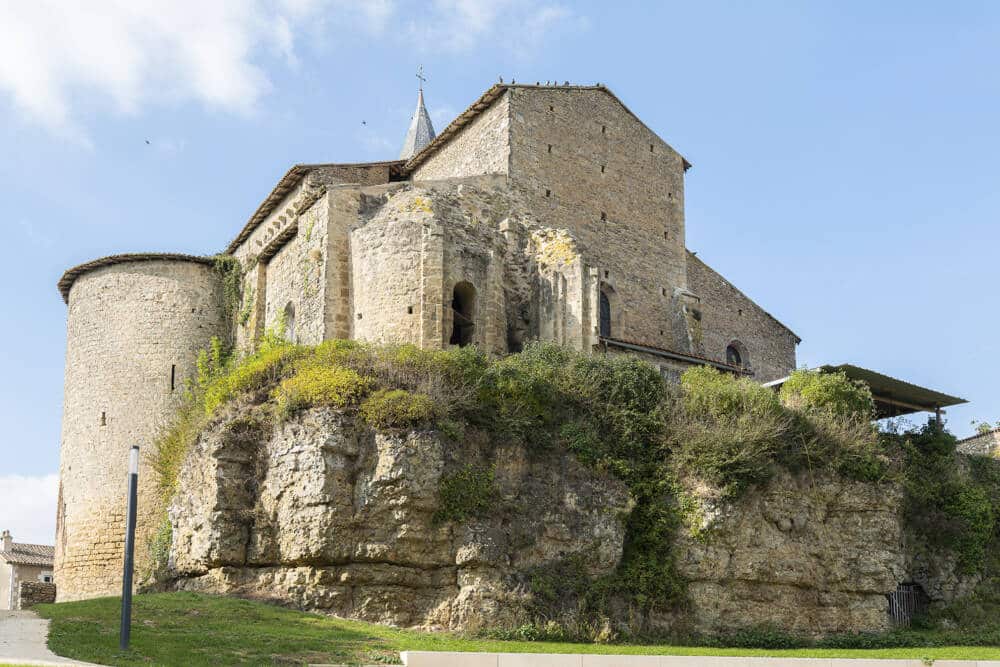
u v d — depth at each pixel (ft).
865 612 99.45
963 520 113.29
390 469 85.56
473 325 110.22
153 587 103.40
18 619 72.43
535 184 130.11
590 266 117.19
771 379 160.76
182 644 64.54
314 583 84.28
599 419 98.17
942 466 116.16
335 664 62.54
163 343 132.87
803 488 100.12
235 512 90.07
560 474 93.15
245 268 136.36
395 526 85.30
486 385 93.91
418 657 63.67
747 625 93.20
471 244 114.83
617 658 66.95
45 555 184.44
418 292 104.94
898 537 103.14
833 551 99.40
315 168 132.67
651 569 91.30
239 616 75.92
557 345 105.19
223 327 136.77
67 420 134.82
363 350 95.76
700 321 142.20
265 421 92.94
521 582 86.43
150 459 126.62
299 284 117.60
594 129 139.85
